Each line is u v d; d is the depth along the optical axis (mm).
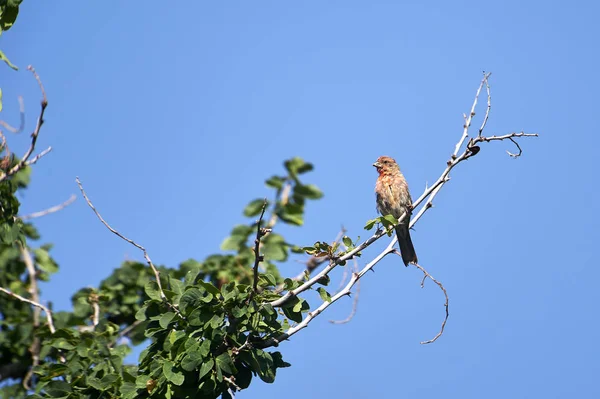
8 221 13648
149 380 11594
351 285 12164
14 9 12023
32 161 12500
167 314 11719
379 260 12344
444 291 12836
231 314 11664
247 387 11672
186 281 12445
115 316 16750
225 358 11297
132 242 12352
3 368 15977
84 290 16469
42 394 13273
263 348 11914
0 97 11734
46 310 15180
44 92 12250
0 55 11594
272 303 11891
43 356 14898
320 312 12039
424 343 12672
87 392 12508
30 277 17422
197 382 11430
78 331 14570
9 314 16719
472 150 12469
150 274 16875
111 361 13438
